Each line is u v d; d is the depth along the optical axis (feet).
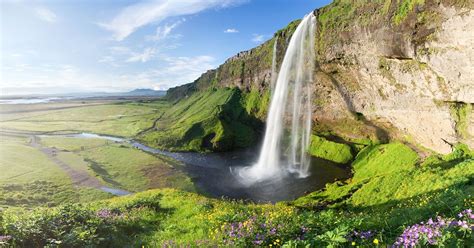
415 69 160.35
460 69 132.77
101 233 54.80
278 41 383.86
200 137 388.16
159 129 519.60
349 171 229.04
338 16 214.69
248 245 40.96
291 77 310.65
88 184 240.94
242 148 369.50
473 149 144.25
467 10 119.96
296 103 306.14
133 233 62.08
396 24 159.22
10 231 45.03
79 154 355.77
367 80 207.62
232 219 59.11
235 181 235.81
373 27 176.65
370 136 254.68
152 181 247.91
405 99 181.68
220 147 361.10
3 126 605.73
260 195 199.62
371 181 143.95
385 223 39.40
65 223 55.67
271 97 405.80
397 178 132.46
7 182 238.07
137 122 605.73
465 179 95.14
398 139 220.02
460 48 128.06
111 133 526.16
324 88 267.59
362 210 119.85
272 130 340.59
